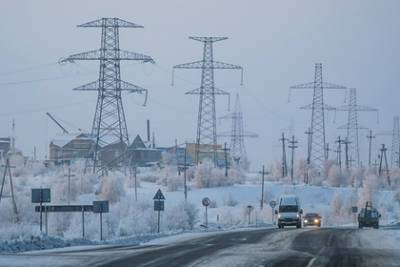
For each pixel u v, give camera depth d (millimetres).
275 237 126188
